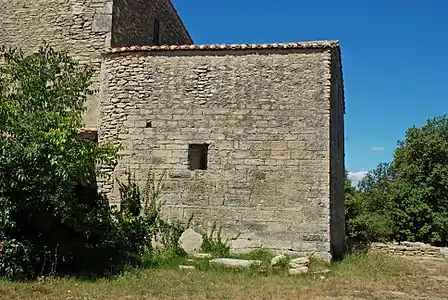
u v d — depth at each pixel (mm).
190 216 11914
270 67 12094
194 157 12438
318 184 11469
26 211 10023
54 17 14391
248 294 8312
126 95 12641
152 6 16500
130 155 12391
